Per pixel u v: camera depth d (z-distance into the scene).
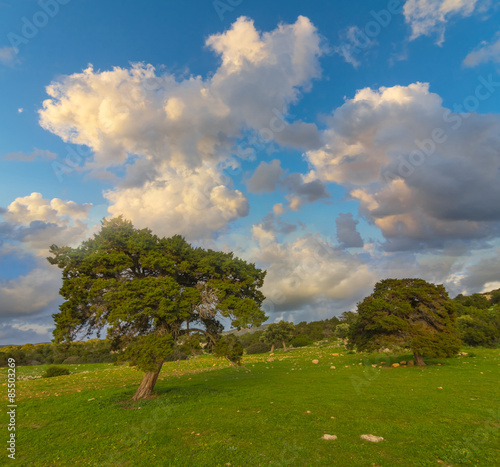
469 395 18.23
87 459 10.47
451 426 12.64
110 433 13.12
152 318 18.84
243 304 20.08
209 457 10.05
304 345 91.62
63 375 40.91
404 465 9.23
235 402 18.00
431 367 31.61
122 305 17.19
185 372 37.59
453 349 31.17
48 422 15.31
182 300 19.16
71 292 18.44
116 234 20.11
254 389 22.48
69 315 18.36
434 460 9.51
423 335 32.12
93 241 20.23
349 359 42.47
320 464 9.38
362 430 12.47
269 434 12.17
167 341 18.19
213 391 21.75
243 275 22.39
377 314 34.06
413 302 34.91
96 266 19.12
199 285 21.77
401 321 32.09
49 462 10.36
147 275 21.28
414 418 13.99
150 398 19.42
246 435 12.10
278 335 77.56
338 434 12.01
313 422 13.63
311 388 22.31
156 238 21.67
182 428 13.31
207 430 12.93
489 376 25.06
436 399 17.38
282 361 45.28
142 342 18.28
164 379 31.30
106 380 32.66
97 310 18.52
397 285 35.53
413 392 19.69
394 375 27.55
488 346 57.16
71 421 15.20
